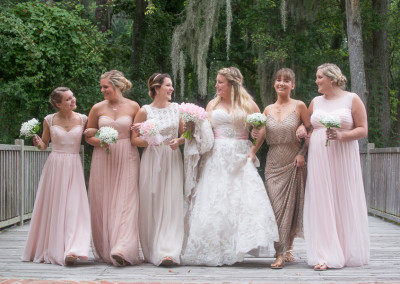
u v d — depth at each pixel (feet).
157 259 13.99
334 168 14.39
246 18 47.44
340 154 14.44
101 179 14.84
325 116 13.69
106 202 14.70
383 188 25.82
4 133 30.68
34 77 29.71
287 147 14.64
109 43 43.06
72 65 32.22
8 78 30.45
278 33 47.32
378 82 48.24
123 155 14.82
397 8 53.52
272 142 14.74
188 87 52.95
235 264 14.48
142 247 14.75
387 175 25.13
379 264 14.38
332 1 51.78
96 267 13.91
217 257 14.08
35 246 14.85
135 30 48.75
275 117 14.74
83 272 13.19
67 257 13.85
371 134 47.34
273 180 14.66
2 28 28.94
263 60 44.80
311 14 44.68
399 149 23.02
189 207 15.01
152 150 14.85
